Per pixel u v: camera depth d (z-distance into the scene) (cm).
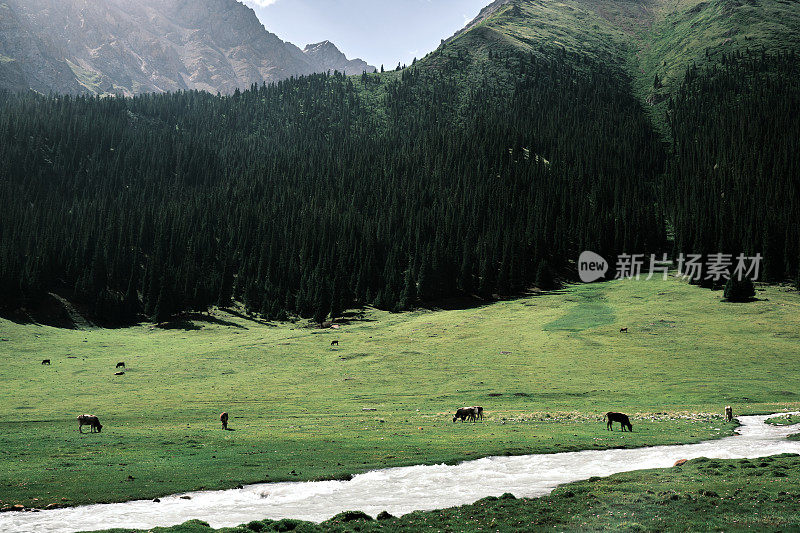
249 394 7506
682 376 8188
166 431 4500
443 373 8906
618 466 3183
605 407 6338
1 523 2108
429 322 13425
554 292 16188
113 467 3080
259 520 2070
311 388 8012
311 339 12050
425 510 2281
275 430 4594
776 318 11494
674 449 3769
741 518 1933
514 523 1992
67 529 2033
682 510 2061
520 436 4256
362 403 6844
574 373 8606
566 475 2953
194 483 2758
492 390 7625
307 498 2520
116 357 10594
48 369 9281
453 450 3644
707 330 10988
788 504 2075
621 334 11062
